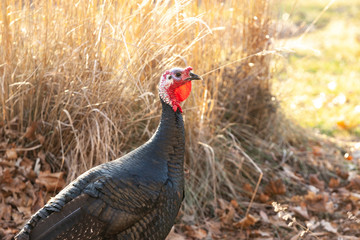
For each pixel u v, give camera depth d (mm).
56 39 4270
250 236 4355
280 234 4453
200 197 4609
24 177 4199
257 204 4766
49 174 4137
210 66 4828
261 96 5449
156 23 4160
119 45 4191
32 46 4293
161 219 3051
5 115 4297
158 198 3000
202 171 4727
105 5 4105
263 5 5309
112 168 3004
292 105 6039
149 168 3031
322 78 8328
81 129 4277
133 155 3098
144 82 4254
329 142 6148
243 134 5383
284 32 5660
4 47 4156
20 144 4355
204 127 4734
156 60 4227
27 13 4309
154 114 4508
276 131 5648
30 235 2795
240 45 5348
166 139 3104
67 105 4227
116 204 2889
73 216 2816
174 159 3119
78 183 2941
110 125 4223
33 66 4266
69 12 4227
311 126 6613
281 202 4863
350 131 6602
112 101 4203
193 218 4406
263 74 5383
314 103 6598
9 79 4246
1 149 4219
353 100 7523
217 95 5086
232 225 4445
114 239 2932
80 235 2826
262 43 5258
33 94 4281
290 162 5488
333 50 9906
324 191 5188
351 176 5441
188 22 4234
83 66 4133
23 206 4074
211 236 4289
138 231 2979
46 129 4336
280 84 5754
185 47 4434
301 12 12023
